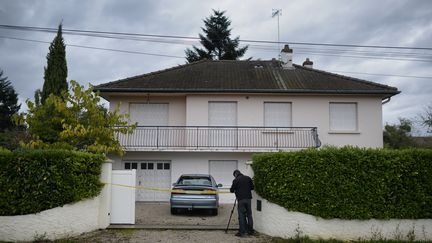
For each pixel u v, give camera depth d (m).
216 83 20.81
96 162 10.90
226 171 19.67
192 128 19.94
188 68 23.61
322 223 10.03
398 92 20.05
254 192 11.77
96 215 10.95
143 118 20.75
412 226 9.95
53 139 15.83
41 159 9.91
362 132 20.33
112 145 16.59
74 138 15.64
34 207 9.72
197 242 9.79
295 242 9.71
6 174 9.72
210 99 20.30
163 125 20.72
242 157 19.69
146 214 14.67
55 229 9.88
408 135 35.59
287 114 20.52
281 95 20.36
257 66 24.42
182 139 20.16
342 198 9.99
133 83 20.64
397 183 10.04
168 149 19.14
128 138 20.00
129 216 11.72
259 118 20.27
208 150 19.19
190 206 13.96
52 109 16.33
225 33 44.41
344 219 9.98
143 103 20.84
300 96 20.44
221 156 19.70
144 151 19.30
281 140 19.91
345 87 20.44
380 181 10.02
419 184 10.05
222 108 20.44
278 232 10.34
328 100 20.47
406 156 10.14
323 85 20.75
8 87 40.69
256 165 11.29
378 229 9.95
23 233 9.64
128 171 11.89
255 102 20.38
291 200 10.20
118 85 20.28
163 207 17.05
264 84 20.83
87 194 10.41
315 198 10.07
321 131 20.28
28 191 9.77
